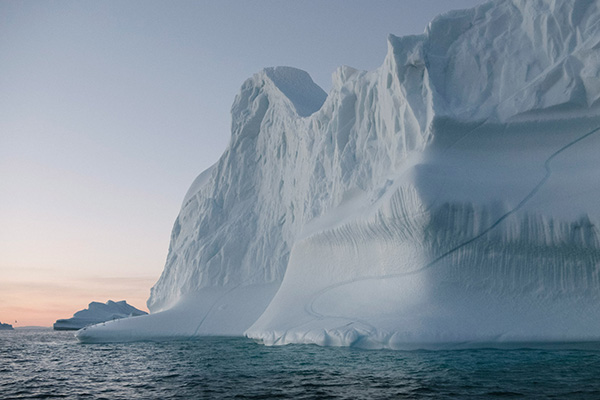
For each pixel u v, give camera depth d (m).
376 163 24.47
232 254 35.03
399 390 10.96
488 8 23.62
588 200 18.12
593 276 17.64
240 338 30.42
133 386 13.53
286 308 24.03
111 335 32.56
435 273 18.81
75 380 15.28
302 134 32.09
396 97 23.30
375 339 17.39
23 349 32.56
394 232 20.30
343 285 22.39
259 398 10.86
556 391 10.42
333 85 29.84
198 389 12.41
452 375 12.35
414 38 23.34
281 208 34.41
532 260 18.25
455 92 22.30
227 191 38.41
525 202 18.80
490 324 16.98
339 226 23.61
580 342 16.38
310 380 12.66
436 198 18.92
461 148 20.84
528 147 20.41
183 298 34.84
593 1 21.05
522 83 21.44
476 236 18.70
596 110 19.83
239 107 39.94
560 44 21.22
